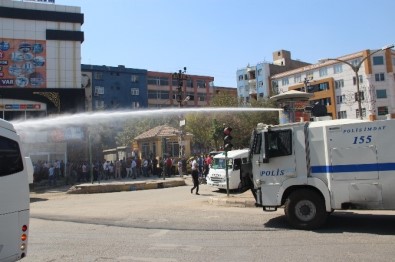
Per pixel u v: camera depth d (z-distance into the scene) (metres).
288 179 10.80
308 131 10.70
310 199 10.48
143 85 86.06
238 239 9.47
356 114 69.44
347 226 10.66
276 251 8.16
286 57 93.38
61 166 32.84
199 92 100.75
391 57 69.56
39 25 39.41
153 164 36.06
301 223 10.48
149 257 8.00
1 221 6.32
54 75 39.50
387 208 9.80
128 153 47.75
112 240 9.80
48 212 15.84
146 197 20.89
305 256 7.67
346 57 71.06
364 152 10.05
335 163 10.29
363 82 69.19
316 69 76.25
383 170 9.84
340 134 10.32
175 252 8.36
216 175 23.00
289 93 18.70
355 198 10.05
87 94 78.69
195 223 11.83
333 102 72.25
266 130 11.16
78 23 40.66
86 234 10.69
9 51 38.28
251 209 14.45
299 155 10.73
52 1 40.16
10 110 37.25
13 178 6.66
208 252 8.27
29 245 9.39
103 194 24.09
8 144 6.72
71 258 8.06
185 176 35.03
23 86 38.47
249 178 11.76
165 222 12.20
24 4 39.03
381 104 68.12
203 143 53.47
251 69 91.06
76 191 25.14
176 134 41.31
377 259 7.31
